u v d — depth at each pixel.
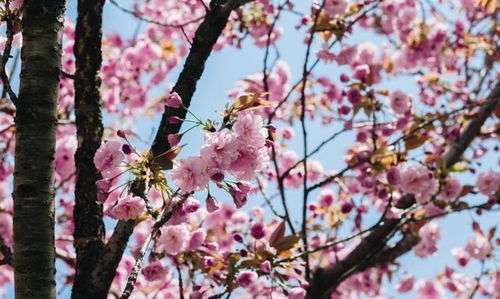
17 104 2.53
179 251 3.60
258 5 5.52
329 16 4.85
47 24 2.63
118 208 2.57
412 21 6.26
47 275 2.41
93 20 3.17
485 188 5.04
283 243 3.67
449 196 4.71
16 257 2.41
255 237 3.90
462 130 5.86
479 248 5.82
